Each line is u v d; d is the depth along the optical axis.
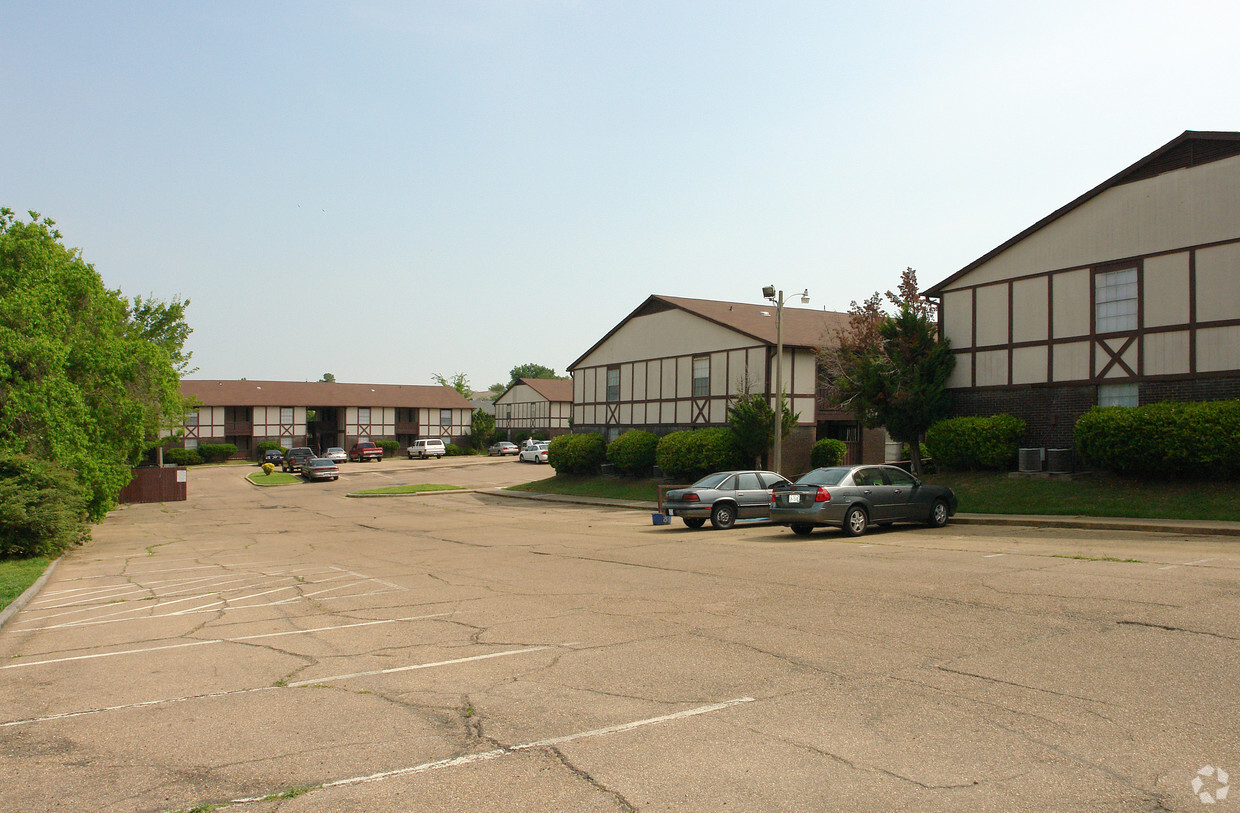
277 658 8.38
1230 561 12.30
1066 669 6.88
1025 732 5.48
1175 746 5.14
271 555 19.16
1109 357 22.91
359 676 7.53
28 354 21.73
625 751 5.38
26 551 18.27
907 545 16.08
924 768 4.94
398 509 35.66
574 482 42.91
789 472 35.41
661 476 38.91
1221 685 6.29
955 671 6.97
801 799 4.55
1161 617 8.55
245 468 71.06
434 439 80.19
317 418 87.31
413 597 12.06
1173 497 19.42
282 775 5.12
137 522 30.70
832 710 6.09
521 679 7.23
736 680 6.96
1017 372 25.25
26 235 24.59
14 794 4.89
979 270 26.50
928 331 28.03
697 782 4.83
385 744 5.66
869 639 8.21
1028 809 4.34
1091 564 12.40
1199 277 21.05
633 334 43.94
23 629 10.61
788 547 16.56
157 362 31.78
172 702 6.84
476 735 5.79
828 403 36.84
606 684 6.97
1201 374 20.89
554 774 5.02
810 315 43.19
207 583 14.51
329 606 11.54
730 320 37.97
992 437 24.77
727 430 34.03
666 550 17.12
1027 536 17.12
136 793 4.88
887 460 38.12
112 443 26.59
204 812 4.59
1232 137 20.36
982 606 9.54
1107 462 21.17
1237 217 20.36
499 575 14.21
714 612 9.92
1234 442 18.73
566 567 14.97
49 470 19.62
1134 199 22.52
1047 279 24.55
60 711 6.65
